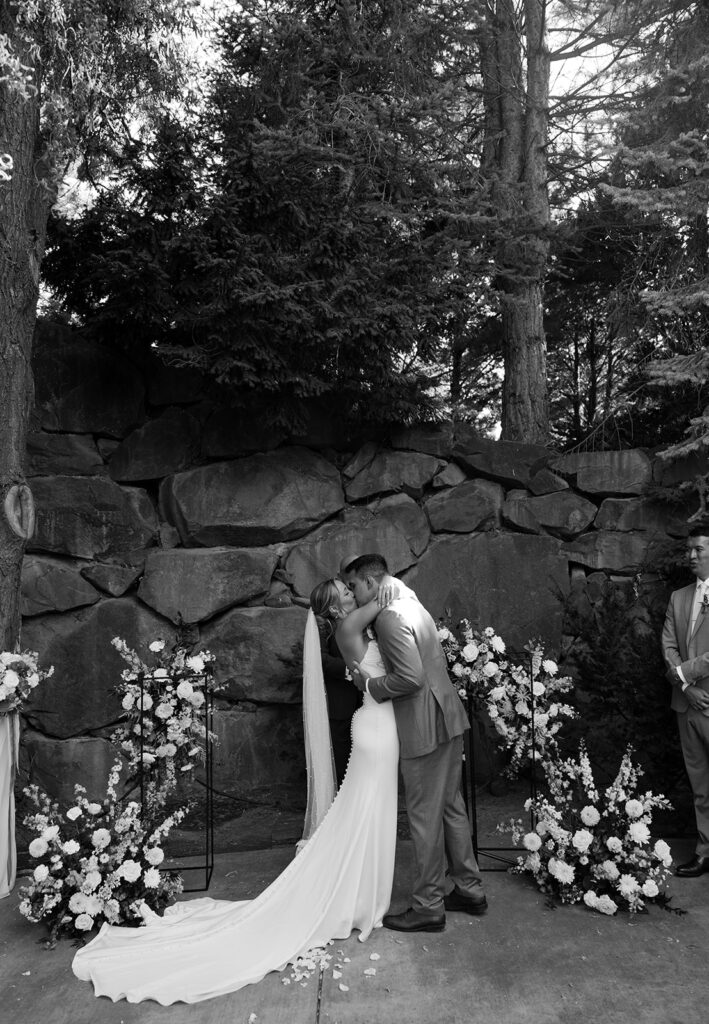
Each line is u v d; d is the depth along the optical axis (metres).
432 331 6.00
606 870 3.53
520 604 5.73
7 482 4.21
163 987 2.92
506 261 6.18
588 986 2.88
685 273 6.07
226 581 5.39
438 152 5.72
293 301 4.70
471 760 4.31
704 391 6.45
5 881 3.90
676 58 5.75
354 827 3.38
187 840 4.76
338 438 5.77
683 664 3.96
